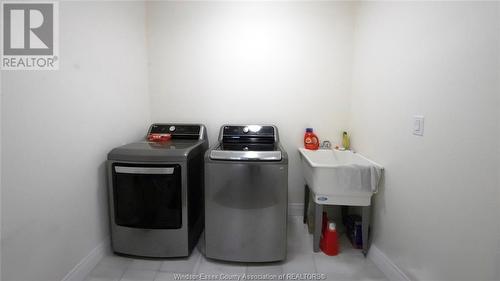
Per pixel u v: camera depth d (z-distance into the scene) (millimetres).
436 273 1196
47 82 1233
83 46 1478
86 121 1518
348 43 2236
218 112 2344
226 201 1633
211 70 2303
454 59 1076
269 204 1622
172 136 2170
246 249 1668
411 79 1369
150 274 1590
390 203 1579
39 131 1194
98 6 1609
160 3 2256
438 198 1178
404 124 1432
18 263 1114
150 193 1647
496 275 922
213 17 2252
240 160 1586
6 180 1052
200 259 1752
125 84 1962
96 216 1643
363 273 1619
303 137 2344
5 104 1046
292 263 1722
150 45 2301
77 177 1453
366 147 1949
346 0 2199
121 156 1622
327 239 1823
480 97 960
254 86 2303
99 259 1684
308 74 2277
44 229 1237
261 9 2230
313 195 1838
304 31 2240
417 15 1317
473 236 1002
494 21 901
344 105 2299
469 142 1012
